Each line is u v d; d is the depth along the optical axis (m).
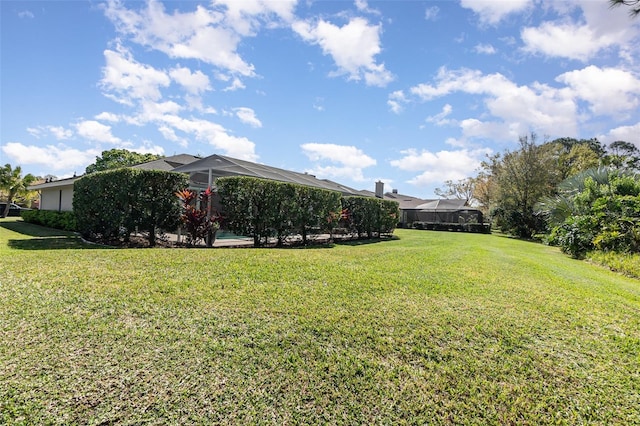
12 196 30.94
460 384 2.80
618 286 6.96
